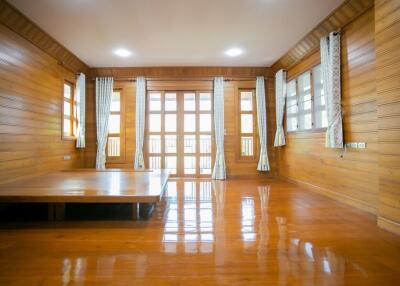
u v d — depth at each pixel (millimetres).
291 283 1620
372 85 3072
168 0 3195
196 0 3207
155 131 6238
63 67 5035
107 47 4719
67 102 5367
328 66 3789
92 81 6078
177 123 6254
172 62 5629
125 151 6086
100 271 1763
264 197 4059
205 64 5809
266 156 6035
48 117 4535
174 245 2201
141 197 2770
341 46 3639
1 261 1910
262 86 6059
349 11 3318
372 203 3139
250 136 6227
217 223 2787
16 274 1721
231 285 1597
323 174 4227
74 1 3211
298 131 5090
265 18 3684
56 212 2865
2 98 3400
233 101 6137
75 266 1833
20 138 3775
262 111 6062
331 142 3641
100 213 3131
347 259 1937
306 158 4797
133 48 4781
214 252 2064
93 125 6086
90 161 6074
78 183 3502
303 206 3500
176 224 2754
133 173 4633
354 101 3389
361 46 3246
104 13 3500
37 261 1910
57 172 4648
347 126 3545
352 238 2346
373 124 3078
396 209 2447
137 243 2244
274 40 4461
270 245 2197
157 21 3742
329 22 3703
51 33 4117
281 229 2590
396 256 1983
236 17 3646
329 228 2613
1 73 3381
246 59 5480
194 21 3750
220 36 4281
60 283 1613
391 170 2494
